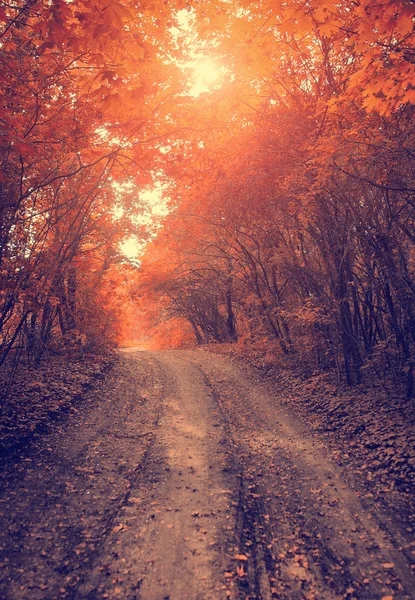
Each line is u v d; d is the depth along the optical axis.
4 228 7.92
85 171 11.44
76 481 6.62
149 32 6.90
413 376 10.07
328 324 12.52
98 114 8.27
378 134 7.70
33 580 4.21
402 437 7.70
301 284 14.55
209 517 5.62
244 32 5.42
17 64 6.86
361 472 6.97
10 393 10.04
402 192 8.59
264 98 11.56
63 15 4.16
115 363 19.42
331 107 7.82
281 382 14.51
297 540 5.11
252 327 22.70
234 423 10.48
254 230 16.31
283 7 4.44
